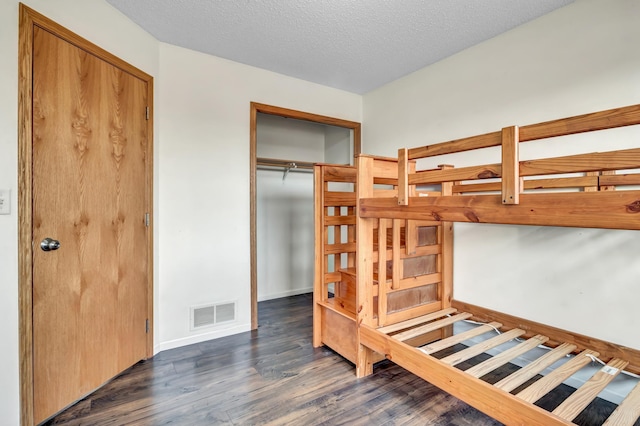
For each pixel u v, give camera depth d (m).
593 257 1.84
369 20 2.12
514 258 2.21
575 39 1.91
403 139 3.07
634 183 1.57
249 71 2.81
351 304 2.32
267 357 2.33
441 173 1.54
